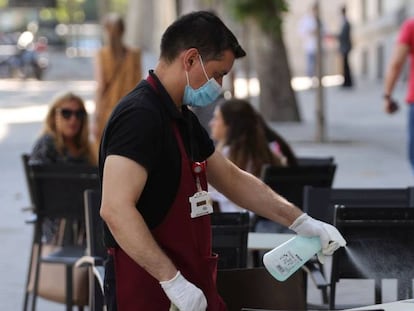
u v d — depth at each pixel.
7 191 23.86
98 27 104.25
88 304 12.66
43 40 77.00
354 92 53.06
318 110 31.64
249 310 7.99
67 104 14.38
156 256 7.00
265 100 36.34
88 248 11.09
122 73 20.08
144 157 7.07
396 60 18.77
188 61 7.37
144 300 7.38
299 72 69.19
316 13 31.34
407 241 10.02
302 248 7.73
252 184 8.20
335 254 10.05
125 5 112.56
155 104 7.27
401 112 41.06
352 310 7.37
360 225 9.98
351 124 37.09
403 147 30.34
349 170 26.05
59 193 13.27
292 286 8.94
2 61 68.00
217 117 13.77
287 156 14.77
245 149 13.52
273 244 11.47
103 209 7.04
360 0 66.25
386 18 58.25
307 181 13.53
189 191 7.41
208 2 36.78
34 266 13.46
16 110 44.47
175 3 34.34
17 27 93.62
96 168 13.09
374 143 31.36
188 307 7.03
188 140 7.47
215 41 7.37
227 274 8.80
